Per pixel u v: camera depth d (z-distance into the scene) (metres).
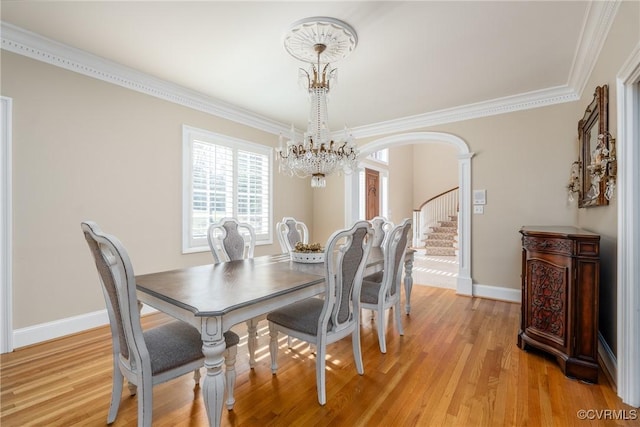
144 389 1.34
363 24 2.24
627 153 1.75
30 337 2.45
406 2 2.00
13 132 2.36
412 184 9.98
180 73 3.05
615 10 1.90
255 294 1.58
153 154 3.25
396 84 3.27
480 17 2.15
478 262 3.96
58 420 1.61
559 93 3.38
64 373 2.06
